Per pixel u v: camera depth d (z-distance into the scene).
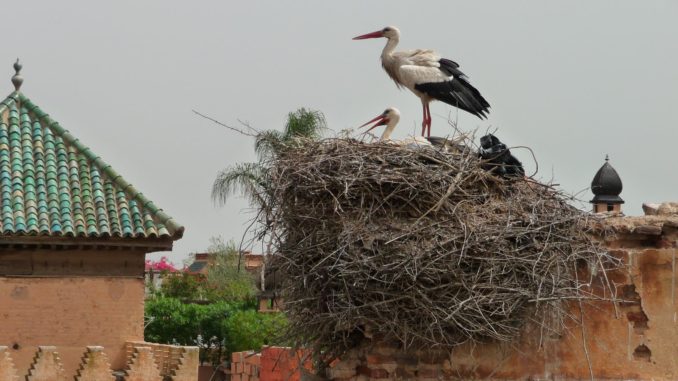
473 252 12.27
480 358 12.91
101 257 22.52
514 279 12.35
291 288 13.12
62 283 22.25
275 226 13.09
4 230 21.69
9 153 23.53
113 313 22.50
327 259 12.48
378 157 12.86
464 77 16.97
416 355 12.98
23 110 24.61
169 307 34.91
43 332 22.08
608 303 13.04
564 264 12.69
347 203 12.66
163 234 22.52
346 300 12.38
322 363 13.67
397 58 17.42
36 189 22.83
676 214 13.70
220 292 40.25
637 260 13.08
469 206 12.62
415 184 12.55
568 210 12.88
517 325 12.72
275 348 19.62
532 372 12.93
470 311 12.27
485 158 13.27
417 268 12.05
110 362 22.31
